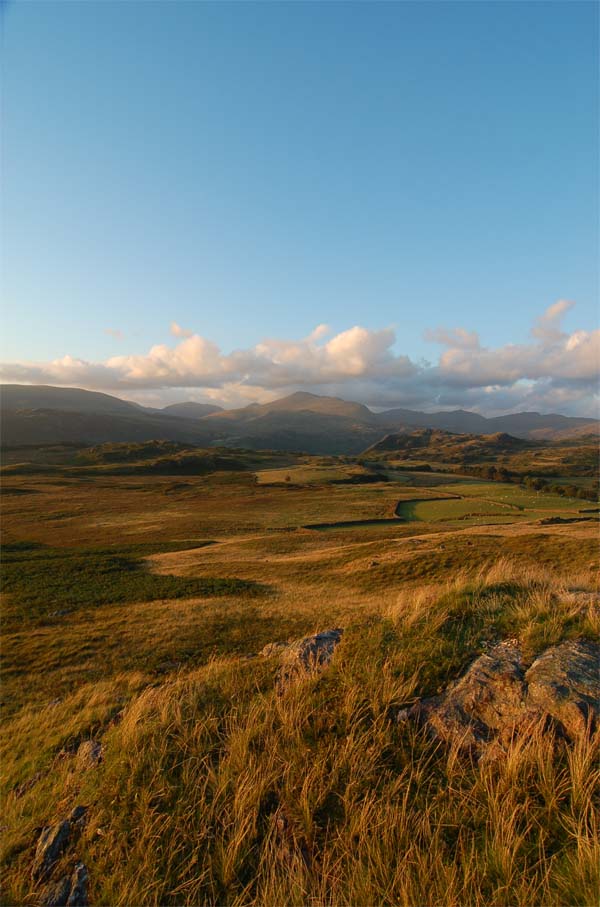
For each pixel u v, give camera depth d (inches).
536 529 2145.7
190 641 773.9
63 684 616.7
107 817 169.3
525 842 140.3
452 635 267.7
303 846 150.3
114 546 2416.3
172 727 214.7
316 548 2226.9
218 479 6560.0
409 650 247.4
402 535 2586.1
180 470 7785.4
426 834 144.6
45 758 277.4
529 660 223.8
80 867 152.0
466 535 1977.1
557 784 157.0
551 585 361.7
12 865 161.2
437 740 186.4
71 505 4256.9
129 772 188.4
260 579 1481.3
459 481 6569.9
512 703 192.1
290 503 4335.6
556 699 184.9
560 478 6953.7
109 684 570.6
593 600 287.6
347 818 153.7
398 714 201.3
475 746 178.5
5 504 4269.2
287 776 172.2
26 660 730.2
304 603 1043.3
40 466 7381.9
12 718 505.7
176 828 157.6
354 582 1327.5
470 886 128.2
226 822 159.5
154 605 1119.6
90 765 215.9
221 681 266.5
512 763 160.2
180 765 188.7
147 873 143.2
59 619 1026.7
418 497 4682.6
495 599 319.0
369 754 176.9
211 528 3083.2
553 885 127.0
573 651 220.4
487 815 150.0
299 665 256.4
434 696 210.7
